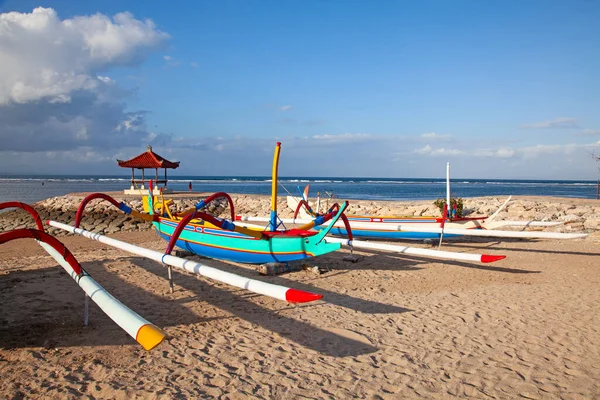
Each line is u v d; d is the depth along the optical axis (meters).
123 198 26.22
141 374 4.00
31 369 4.05
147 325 3.47
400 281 7.72
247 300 6.42
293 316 5.71
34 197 42.06
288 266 8.59
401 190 66.38
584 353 4.53
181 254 9.80
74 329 5.09
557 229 13.52
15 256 12.30
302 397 3.62
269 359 4.37
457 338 4.96
